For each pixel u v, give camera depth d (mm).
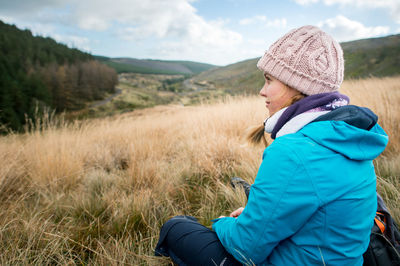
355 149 678
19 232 1650
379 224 853
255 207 715
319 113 763
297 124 772
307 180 641
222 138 3254
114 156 3477
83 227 1757
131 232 1729
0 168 2490
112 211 1968
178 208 2084
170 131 4859
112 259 1356
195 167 2699
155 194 2205
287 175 653
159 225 1815
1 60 80812
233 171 2598
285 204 654
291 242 723
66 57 135125
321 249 684
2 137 3863
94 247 1595
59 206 2043
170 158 3365
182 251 1017
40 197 2367
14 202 2096
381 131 809
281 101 910
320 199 637
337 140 670
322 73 784
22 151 3240
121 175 2854
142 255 1417
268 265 774
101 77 116500
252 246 733
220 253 923
